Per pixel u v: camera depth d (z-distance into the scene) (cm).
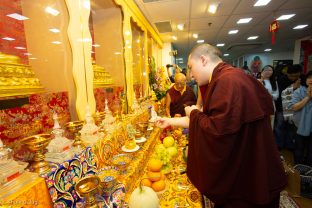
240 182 85
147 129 141
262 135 82
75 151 72
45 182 55
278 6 298
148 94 268
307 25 431
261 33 489
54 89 91
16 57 70
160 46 470
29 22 82
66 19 92
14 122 68
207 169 81
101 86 127
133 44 216
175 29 389
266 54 962
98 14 146
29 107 75
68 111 99
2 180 48
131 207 66
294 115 228
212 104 81
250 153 83
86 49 105
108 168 84
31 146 58
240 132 80
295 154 235
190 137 93
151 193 68
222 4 275
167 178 103
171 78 367
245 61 974
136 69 228
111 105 143
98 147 87
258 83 87
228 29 428
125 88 168
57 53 93
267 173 81
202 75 99
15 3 77
